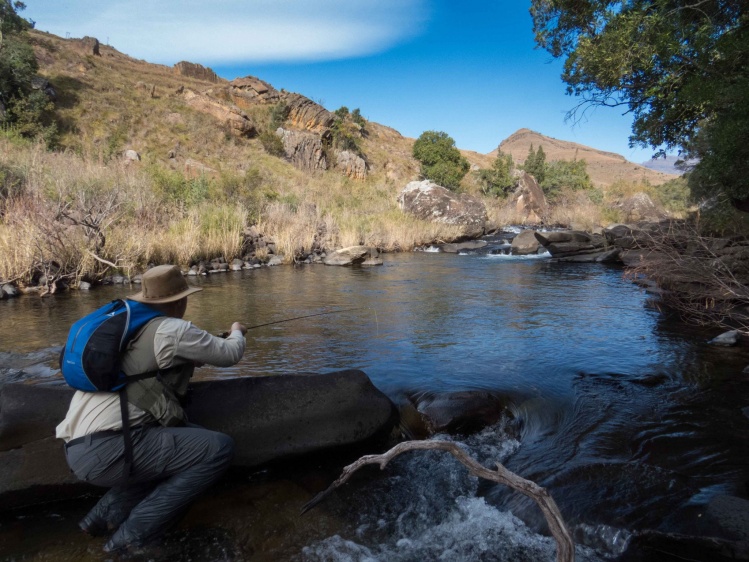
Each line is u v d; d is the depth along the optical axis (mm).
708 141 7820
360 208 26500
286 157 37875
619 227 16812
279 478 3273
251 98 44375
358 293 9742
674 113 8133
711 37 6734
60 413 3129
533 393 4551
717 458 3342
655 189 34375
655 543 2508
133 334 2477
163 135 32531
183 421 2678
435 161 42062
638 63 7820
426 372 5035
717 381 4875
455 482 3250
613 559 2506
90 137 29109
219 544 2582
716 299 7871
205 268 12477
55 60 37250
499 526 2793
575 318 7707
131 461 2406
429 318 7629
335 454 3564
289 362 5340
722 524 2506
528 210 35438
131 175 16453
